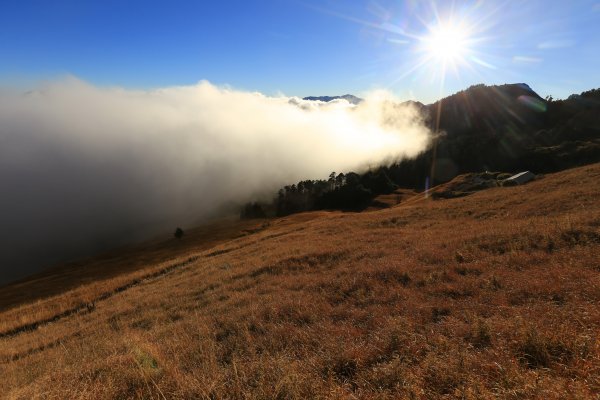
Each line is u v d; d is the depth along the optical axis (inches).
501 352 192.9
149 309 658.8
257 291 555.5
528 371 167.5
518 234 557.3
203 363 266.7
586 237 461.7
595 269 333.4
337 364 226.5
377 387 188.9
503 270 396.8
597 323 207.3
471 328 240.8
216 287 698.2
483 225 820.0
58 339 613.3
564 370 167.0
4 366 480.4
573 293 272.7
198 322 429.7
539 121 7101.4
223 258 1148.5
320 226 1501.0
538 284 314.2
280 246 1099.3
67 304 1048.2
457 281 390.0
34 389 269.6
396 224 1200.8
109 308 797.2
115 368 274.5
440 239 684.1
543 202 996.6
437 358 199.9
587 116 6200.8
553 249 450.9
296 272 660.7
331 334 291.6
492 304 298.0
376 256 650.8
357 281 466.6
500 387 159.2
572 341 187.6
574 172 1579.7
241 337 337.1
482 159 6373.0
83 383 255.3
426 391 173.2
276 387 189.6
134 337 413.1
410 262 512.1
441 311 307.4
